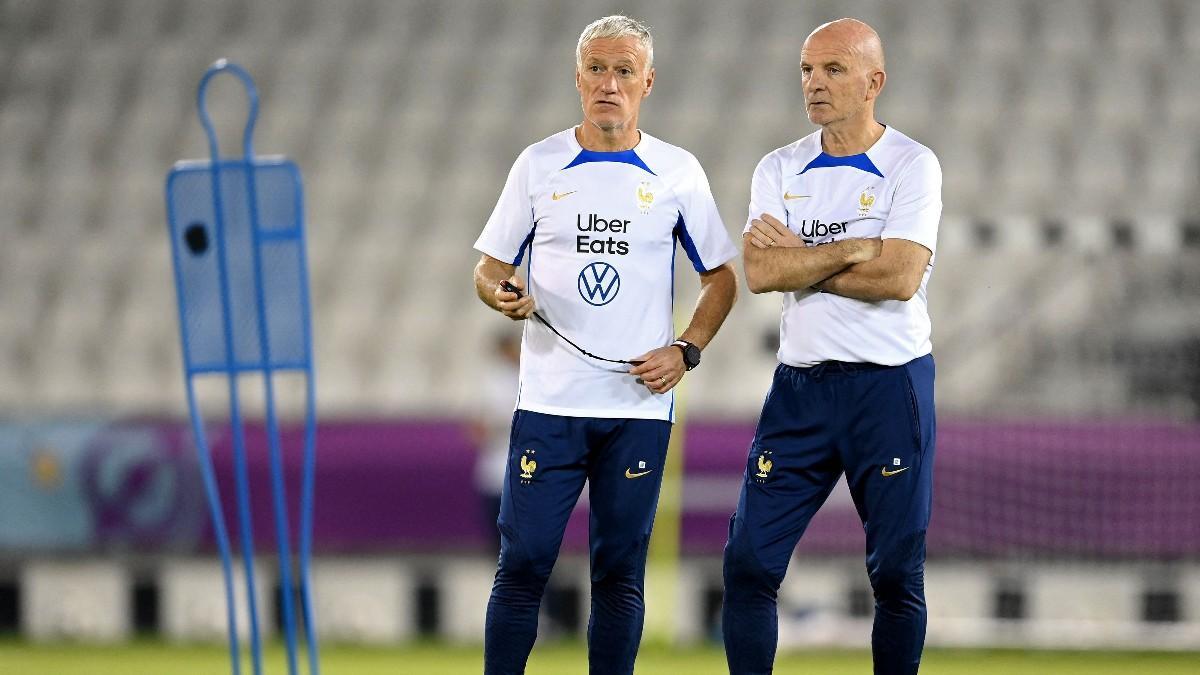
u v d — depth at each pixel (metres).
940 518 32.81
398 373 42.56
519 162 16.52
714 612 33.25
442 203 47.16
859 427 15.79
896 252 15.45
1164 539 31.91
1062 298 40.50
